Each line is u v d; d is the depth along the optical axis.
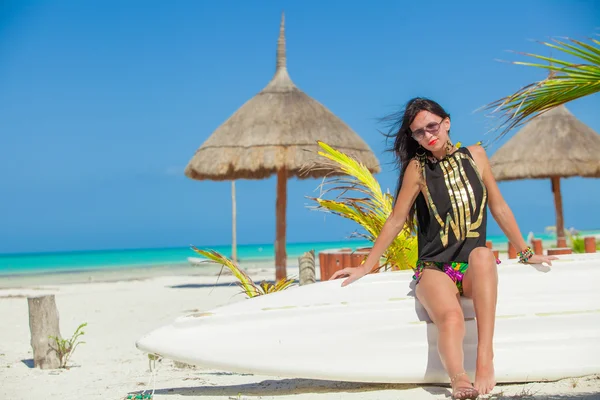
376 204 4.86
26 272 36.91
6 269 41.00
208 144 12.77
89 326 8.71
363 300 3.89
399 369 3.58
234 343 3.67
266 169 12.73
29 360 6.24
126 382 4.71
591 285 3.90
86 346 7.00
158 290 15.20
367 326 3.68
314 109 12.68
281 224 12.73
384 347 3.63
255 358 3.63
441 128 3.61
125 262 47.34
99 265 43.84
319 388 3.82
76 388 4.57
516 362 3.53
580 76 3.25
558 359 3.55
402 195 3.73
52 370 5.58
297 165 11.92
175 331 3.73
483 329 3.18
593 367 3.54
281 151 12.01
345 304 3.75
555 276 3.93
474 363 3.53
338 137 12.24
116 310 10.72
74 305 11.80
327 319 3.72
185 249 86.62
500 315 3.65
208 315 3.75
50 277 29.31
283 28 13.33
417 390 3.55
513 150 15.59
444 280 3.49
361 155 12.22
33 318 5.74
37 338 5.71
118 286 17.84
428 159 3.71
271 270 23.69
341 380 3.61
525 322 3.62
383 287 3.96
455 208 3.57
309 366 3.61
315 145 12.05
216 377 4.64
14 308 11.70
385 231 3.84
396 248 4.74
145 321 9.16
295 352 3.64
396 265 4.88
